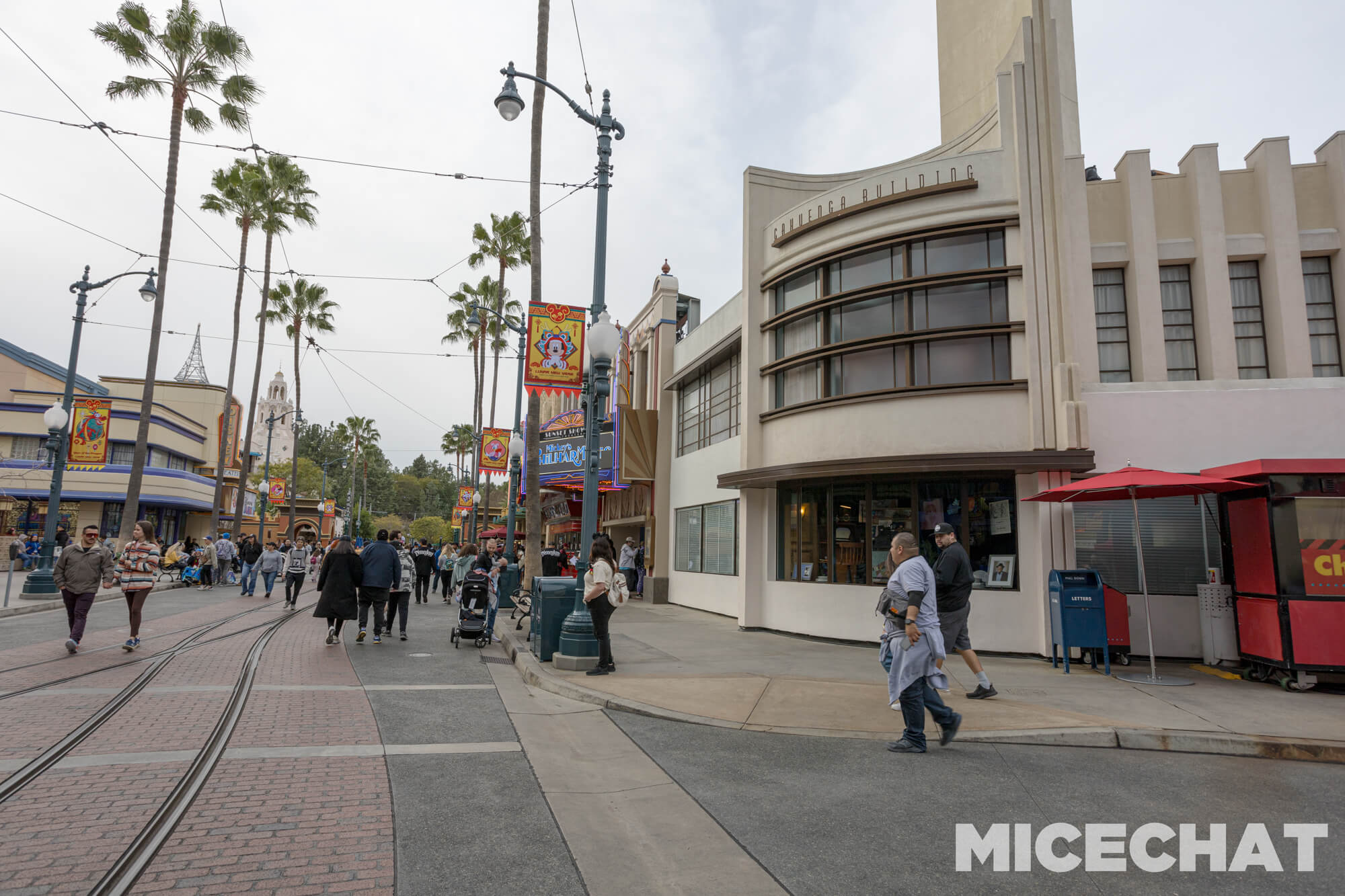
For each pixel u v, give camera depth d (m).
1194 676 9.57
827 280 13.95
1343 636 8.41
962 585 8.02
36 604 15.91
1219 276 11.65
